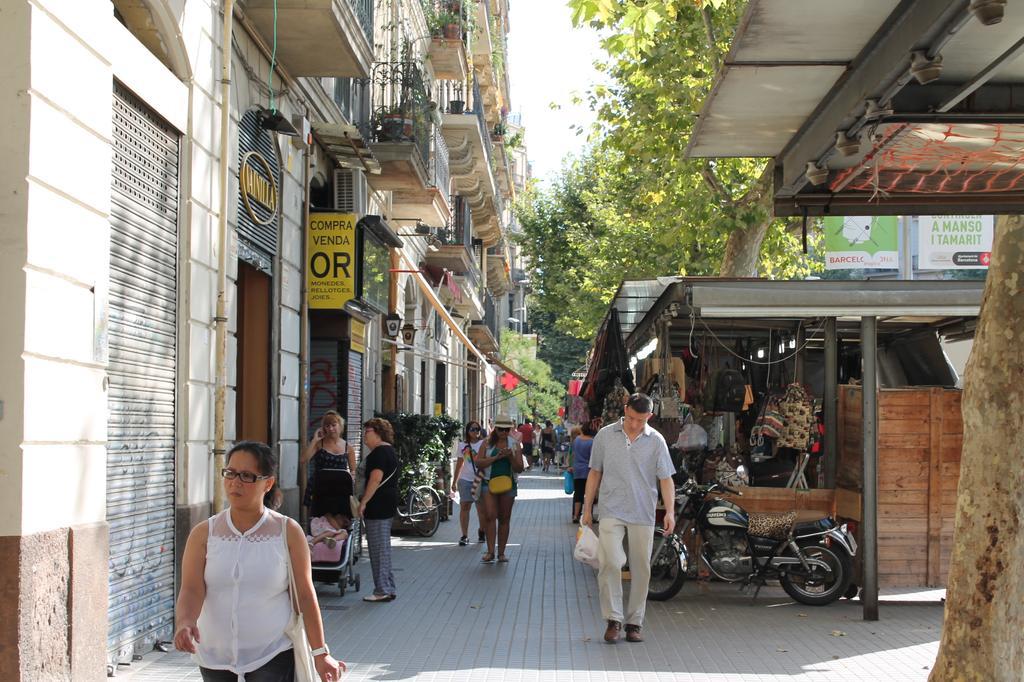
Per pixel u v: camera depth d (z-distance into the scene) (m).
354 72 14.26
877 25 4.91
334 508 12.14
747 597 12.16
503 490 15.05
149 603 9.27
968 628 5.90
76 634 7.04
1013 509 5.85
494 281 50.19
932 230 30.59
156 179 9.66
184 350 10.20
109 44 7.82
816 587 11.65
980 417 5.95
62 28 7.07
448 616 10.80
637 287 14.19
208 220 10.86
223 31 11.33
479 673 8.32
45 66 6.81
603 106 21.03
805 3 4.69
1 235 6.59
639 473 9.70
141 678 8.02
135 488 9.02
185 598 4.69
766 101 5.93
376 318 20.67
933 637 9.89
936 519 12.33
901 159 6.20
